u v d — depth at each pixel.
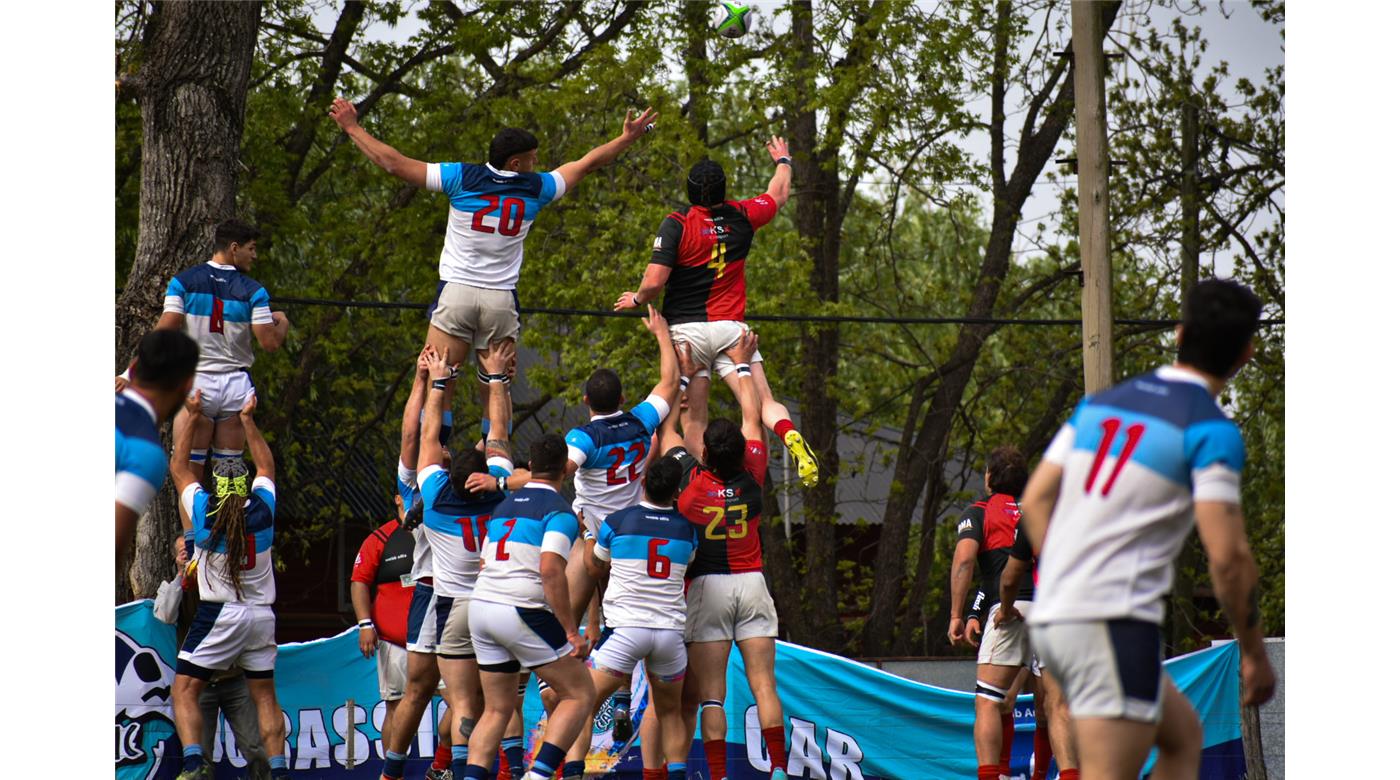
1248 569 7.92
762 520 39.94
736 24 20.03
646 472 15.63
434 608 16.72
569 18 39.53
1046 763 17.80
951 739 19.67
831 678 19.64
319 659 18.91
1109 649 8.11
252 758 17.28
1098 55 20.23
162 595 17.69
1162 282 39.00
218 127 23.19
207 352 16.95
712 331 17.11
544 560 14.45
